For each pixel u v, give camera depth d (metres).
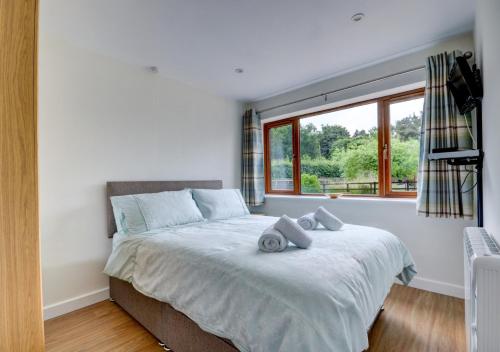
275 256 1.41
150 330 1.79
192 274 1.45
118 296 2.21
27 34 1.12
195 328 1.42
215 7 1.81
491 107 1.40
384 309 2.10
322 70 2.86
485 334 0.88
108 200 2.40
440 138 2.23
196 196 2.85
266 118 3.77
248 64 2.70
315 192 3.48
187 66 2.73
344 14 1.91
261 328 1.06
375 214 2.74
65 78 2.20
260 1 1.75
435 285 2.38
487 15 1.43
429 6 1.83
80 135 2.28
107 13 1.85
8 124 1.07
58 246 2.14
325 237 1.79
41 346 1.13
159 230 2.20
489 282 0.88
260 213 3.85
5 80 1.06
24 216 1.10
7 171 1.06
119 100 2.56
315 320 0.97
